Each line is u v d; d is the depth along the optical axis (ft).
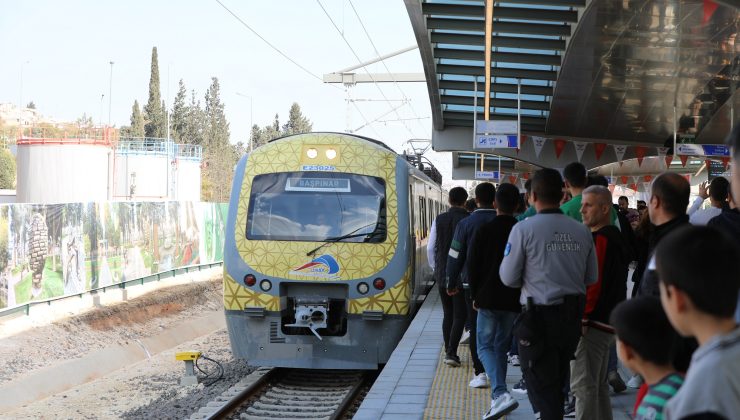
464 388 28.43
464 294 31.55
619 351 10.15
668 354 9.71
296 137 41.86
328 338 39.14
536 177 19.49
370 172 40.70
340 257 39.24
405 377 30.32
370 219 39.91
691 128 85.97
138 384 50.70
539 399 18.90
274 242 39.47
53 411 43.73
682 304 7.87
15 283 60.75
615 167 116.16
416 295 44.57
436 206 65.82
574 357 19.63
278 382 42.16
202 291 95.86
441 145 90.53
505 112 84.48
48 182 170.50
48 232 66.08
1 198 185.88
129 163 187.62
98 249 75.56
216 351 63.72
